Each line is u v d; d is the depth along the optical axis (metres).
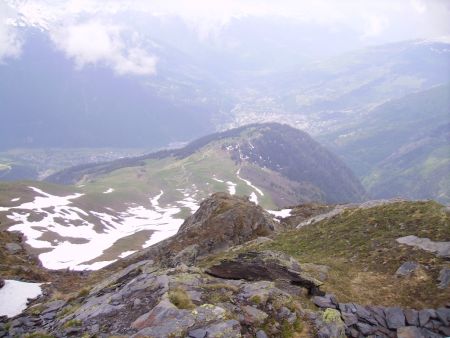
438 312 24.22
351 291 27.16
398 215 39.72
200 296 21.91
